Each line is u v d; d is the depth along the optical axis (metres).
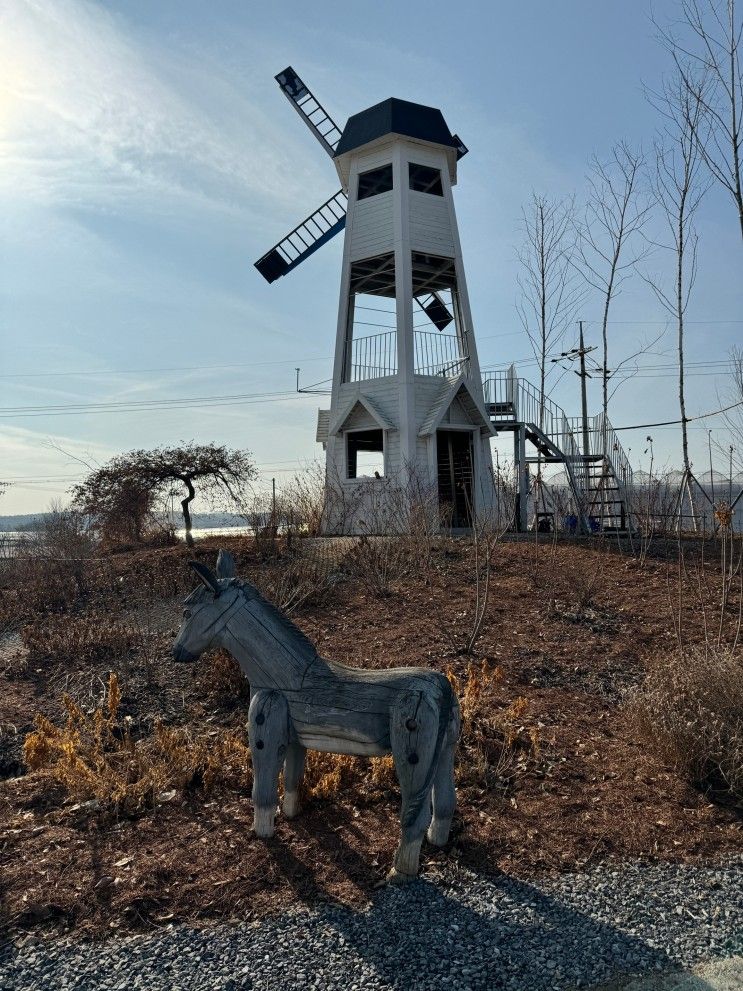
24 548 16.05
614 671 8.02
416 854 4.16
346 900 4.09
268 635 4.57
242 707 7.24
